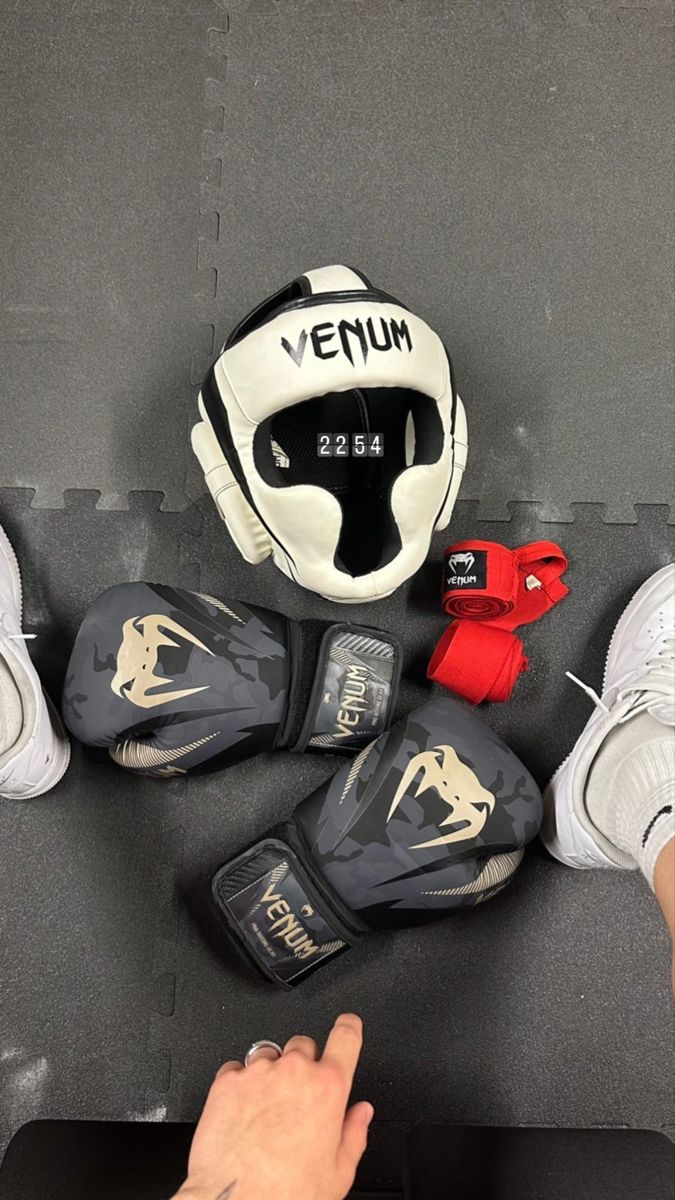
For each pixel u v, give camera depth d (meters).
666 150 1.59
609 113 1.60
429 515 1.25
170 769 1.32
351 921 1.27
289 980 1.33
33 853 1.46
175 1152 1.26
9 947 1.45
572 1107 1.45
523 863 1.48
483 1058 1.45
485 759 1.27
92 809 1.47
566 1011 1.46
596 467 1.55
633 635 1.45
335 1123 0.85
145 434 1.53
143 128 1.58
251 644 1.27
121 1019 1.44
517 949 1.47
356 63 1.59
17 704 1.25
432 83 1.59
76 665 1.28
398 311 1.21
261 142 1.58
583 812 1.27
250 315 1.31
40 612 1.50
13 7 1.59
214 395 1.26
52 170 1.57
